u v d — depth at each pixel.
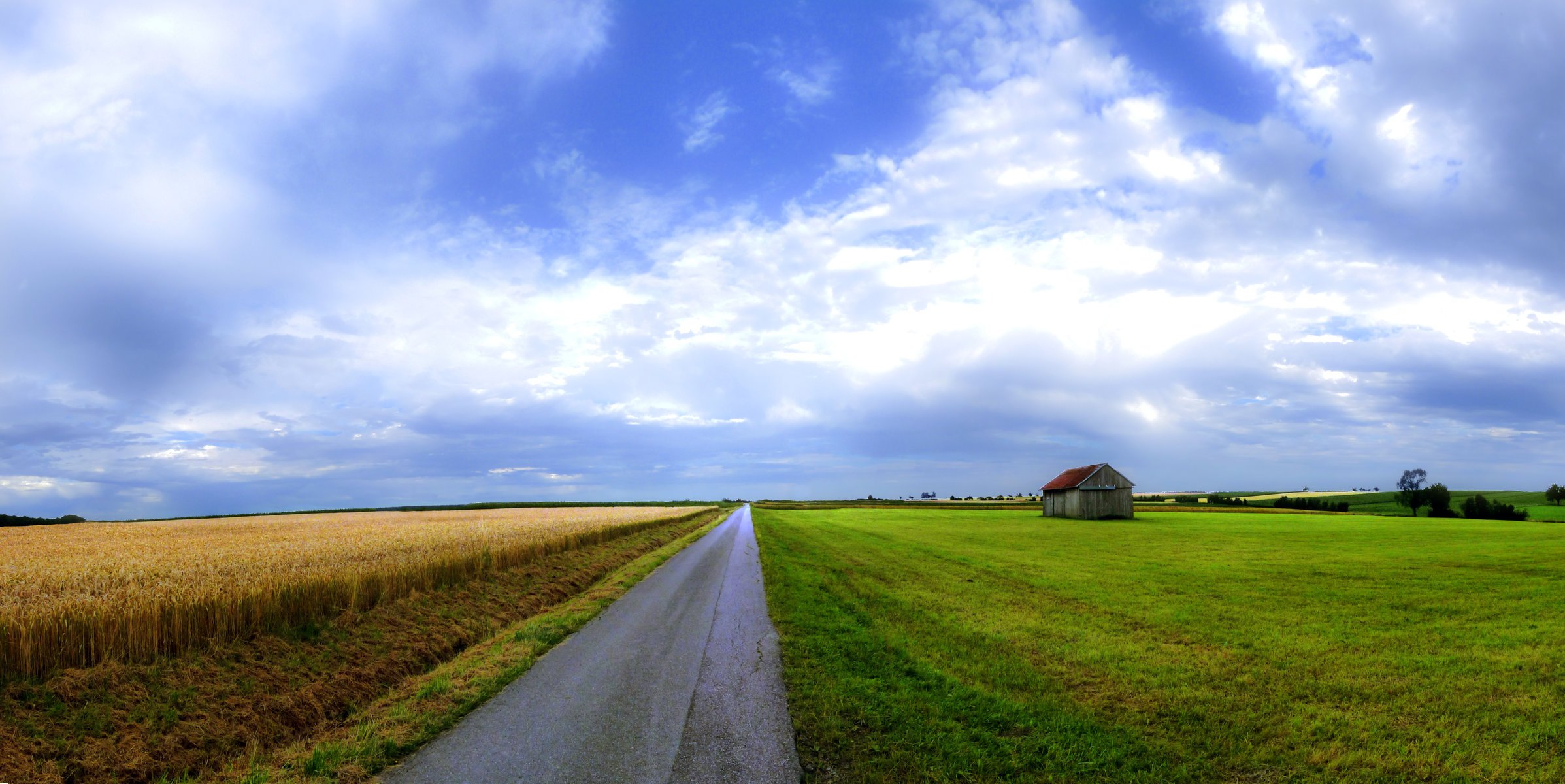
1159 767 7.01
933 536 41.19
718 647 12.02
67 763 6.71
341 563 15.77
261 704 8.52
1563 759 7.16
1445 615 14.95
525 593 18.03
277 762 7.20
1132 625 13.98
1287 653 11.70
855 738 7.60
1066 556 28.36
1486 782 6.71
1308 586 19.23
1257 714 8.61
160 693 8.27
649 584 20.66
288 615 11.10
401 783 6.49
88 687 7.95
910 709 8.53
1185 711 8.69
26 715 7.20
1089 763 7.05
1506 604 16.05
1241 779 6.80
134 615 8.90
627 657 11.36
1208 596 17.56
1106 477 67.81
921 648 11.80
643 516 58.00
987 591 18.39
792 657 11.21
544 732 7.81
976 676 10.18
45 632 8.02
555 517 53.00
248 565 15.60
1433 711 8.69
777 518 71.62
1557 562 24.52
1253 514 74.19
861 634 12.91
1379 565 24.09
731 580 21.25
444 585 16.11
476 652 11.99
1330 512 91.25
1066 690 9.64
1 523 56.41
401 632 12.38
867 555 29.12
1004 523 59.00
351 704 9.27
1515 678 10.05
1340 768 7.05
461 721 8.24
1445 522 56.75
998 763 6.98
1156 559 26.83
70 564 16.64
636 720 8.20
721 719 8.22
